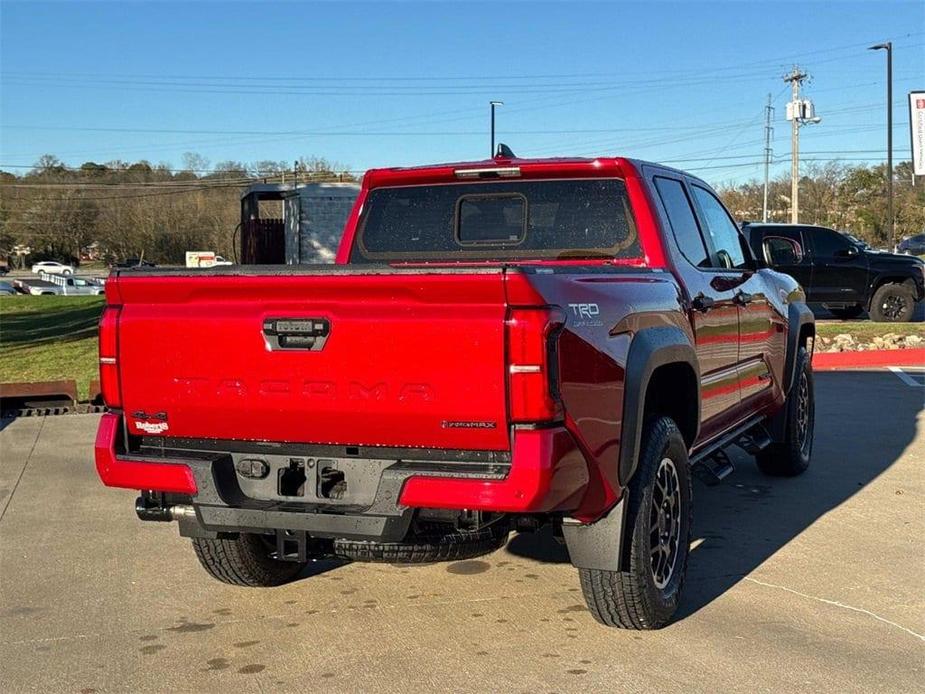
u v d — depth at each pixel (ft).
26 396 37.55
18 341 69.62
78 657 14.32
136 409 13.92
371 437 12.73
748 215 277.03
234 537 14.87
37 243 347.97
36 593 17.20
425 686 13.15
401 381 12.32
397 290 12.25
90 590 17.34
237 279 13.01
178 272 13.39
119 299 13.94
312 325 12.68
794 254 22.43
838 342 54.65
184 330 13.43
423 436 12.43
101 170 350.84
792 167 175.94
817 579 17.28
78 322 85.40
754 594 16.53
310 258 102.32
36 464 28.30
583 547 13.80
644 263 17.49
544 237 18.37
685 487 15.76
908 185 244.42
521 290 11.70
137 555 19.45
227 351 13.20
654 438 14.74
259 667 13.89
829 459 27.27
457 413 12.11
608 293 13.66
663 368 15.78
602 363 13.07
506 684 13.15
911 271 66.03
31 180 348.18
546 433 11.91
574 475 12.45
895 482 24.49
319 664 13.97
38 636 15.16
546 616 15.72
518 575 17.93
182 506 14.24
